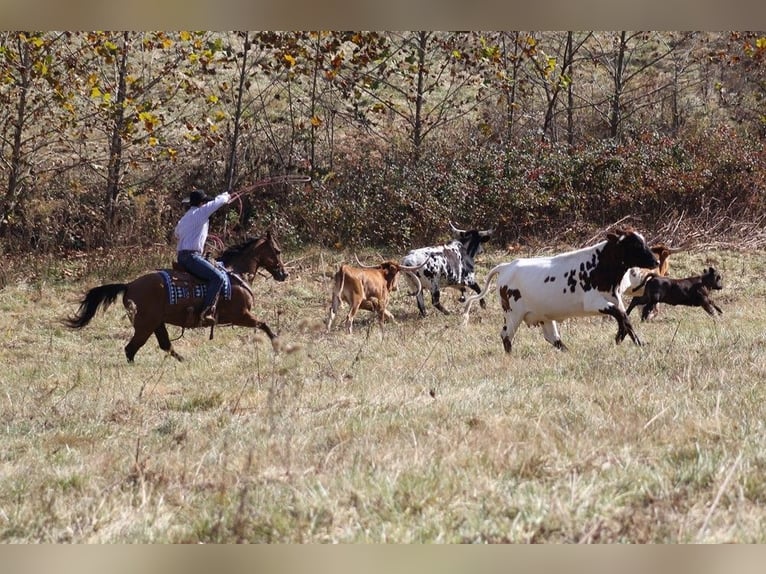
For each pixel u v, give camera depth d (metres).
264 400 11.39
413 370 13.15
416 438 8.68
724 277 23.12
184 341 18.92
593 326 17.92
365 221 25.95
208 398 11.92
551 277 14.68
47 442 10.10
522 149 27.55
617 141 28.20
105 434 10.48
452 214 25.95
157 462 8.72
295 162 28.17
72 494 8.05
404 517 6.78
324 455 8.48
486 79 28.27
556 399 10.02
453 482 7.28
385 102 28.14
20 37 23.53
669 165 26.88
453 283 20.77
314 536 6.58
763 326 16.33
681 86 33.69
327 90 30.55
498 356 14.23
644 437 8.16
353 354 15.48
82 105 28.73
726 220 26.55
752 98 32.81
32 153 26.20
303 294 22.50
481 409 9.75
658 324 17.92
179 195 27.12
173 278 15.99
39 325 20.36
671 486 7.00
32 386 14.12
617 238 14.37
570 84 29.61
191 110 30.28
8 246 24.77
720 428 8.16
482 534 6.39
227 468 8.32
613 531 6.31
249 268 16.95
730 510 6.45
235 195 16.72
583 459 7.59
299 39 28.22
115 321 20.61
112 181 25.31
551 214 26.42
